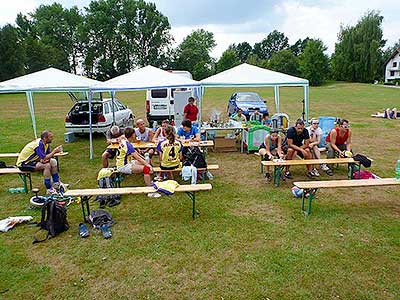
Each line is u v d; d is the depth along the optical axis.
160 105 14.62
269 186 6.70
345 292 3.43
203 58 70.38
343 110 20.20
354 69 55.91
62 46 61.09
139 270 3.88
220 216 5.28
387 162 8.38
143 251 4.28
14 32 50.72
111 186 6.20
